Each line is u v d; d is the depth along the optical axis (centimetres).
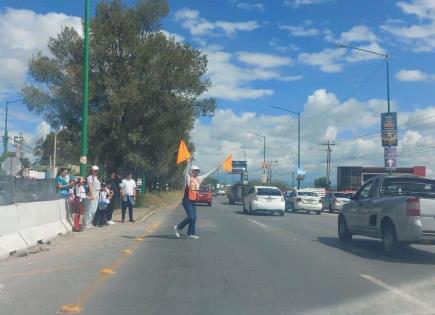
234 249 1468
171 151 3406
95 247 1451
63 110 3148
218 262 1230
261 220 2697
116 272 1086
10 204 1330
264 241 1684
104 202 2088
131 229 2000
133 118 3097
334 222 2705
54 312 762
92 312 767
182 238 1716
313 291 923
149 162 3406
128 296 871
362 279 1041
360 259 1316
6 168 2105
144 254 1344
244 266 1179
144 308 793
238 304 823
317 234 1964
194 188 1717
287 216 3181
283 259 1293
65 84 3044
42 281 980
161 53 3159
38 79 3100
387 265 1224
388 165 3622
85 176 2056
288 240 1728
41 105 3125
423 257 1366
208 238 1739
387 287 963
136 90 2959
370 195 1550
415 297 884
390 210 1365
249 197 3291
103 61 3066
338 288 951
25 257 1248
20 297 853
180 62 3203
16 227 1346
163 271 1105
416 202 1296
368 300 859
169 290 920
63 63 3127
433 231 1287
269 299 859
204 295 884
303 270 1137
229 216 2988
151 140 3256
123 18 3075
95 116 2975
